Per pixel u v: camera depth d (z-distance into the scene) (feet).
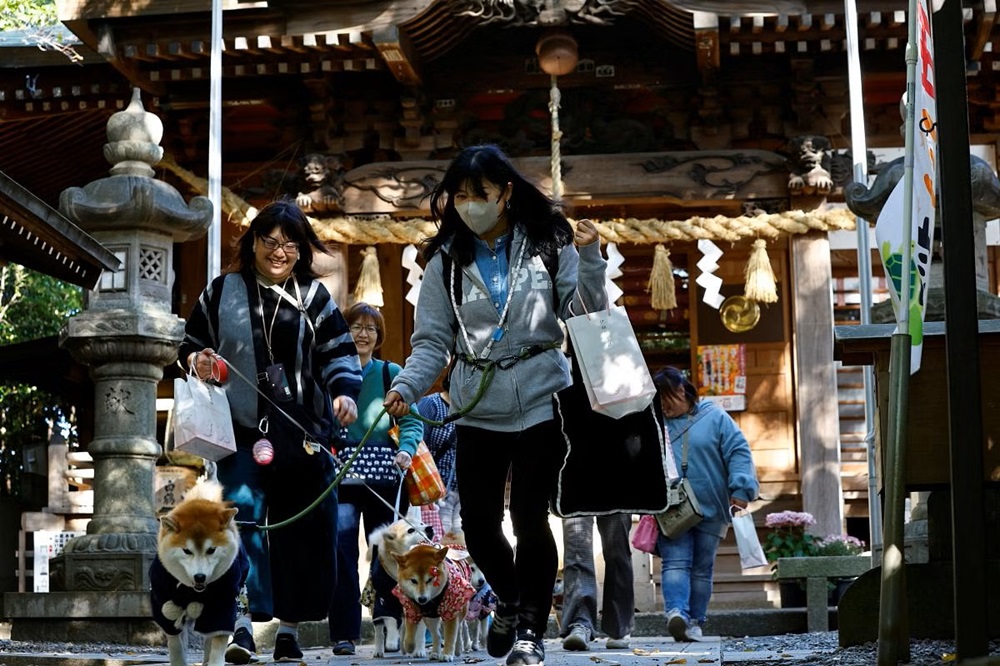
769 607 50.62
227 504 18.21
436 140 55.72
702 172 53.83
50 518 53.62
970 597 14.71
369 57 51.96
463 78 55.36
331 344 21.54
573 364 17.74
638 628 40.27
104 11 50.31
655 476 17.54
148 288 31.19
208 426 20.29
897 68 53.52
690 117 55.21
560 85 55.16
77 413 65.16
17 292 72.38
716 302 49.75
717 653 24.93
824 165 53.11
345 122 56.03
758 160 53.78
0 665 23.24
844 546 45.93
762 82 54.65
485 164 17.34
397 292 62.34
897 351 16.80
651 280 52.85
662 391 31.07
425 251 18.31
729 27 50.19
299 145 56.24
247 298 21.40
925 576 20.93
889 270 17.89
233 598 18.20
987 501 21.68
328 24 50.21
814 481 52.95
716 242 60.18
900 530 16.52
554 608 39.45
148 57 51.67
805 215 52.47
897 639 16.38
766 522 46.01
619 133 55.11
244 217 53.11
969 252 15.14
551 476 17.48
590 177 54.03
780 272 59.26
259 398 21.16
